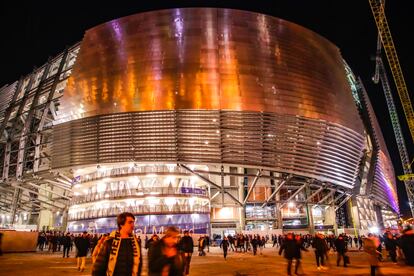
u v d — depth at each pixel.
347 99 70.81
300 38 68.75
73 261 26.83
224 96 58.41
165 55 62.22
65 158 61.69
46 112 70.62
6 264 23.77
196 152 56.72
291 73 63.38
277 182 65.69
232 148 57.03
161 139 57.16
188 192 59.94
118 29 67.31
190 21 65.19
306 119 60.78
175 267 6.33
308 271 19.08
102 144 59.03
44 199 80.62
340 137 64.50
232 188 66.94
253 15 66.88
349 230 68.81
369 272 18.42
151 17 66.44
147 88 59.78
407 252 15.09
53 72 79.06
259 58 62.69
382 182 82.81
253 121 57.84
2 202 82.06
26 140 71.44
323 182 63.88
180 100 58.09
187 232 15.83
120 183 62.81
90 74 64.94
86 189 68.12
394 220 106.56
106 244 5.45
